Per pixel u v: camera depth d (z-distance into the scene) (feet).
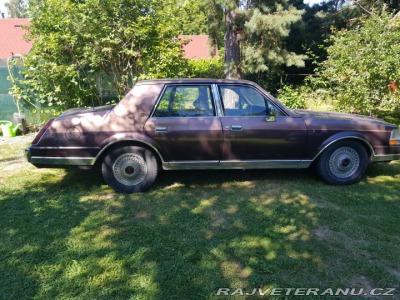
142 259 8.86
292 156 13.91
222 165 13.71
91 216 11.46
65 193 13.64
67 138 12.88
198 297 7.43
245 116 13.57
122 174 13.48
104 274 8.22
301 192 13.60
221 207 12.20
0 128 26.81
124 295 7.48
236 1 33.27
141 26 26.66
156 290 7.64
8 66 27.04
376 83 25.12
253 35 35.47
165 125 13.08
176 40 28.89
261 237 10.02
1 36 66.08
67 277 8.12
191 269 8.41
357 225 10.78
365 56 25.14
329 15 47.16
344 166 14.37
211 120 13.33
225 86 13.69
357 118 14.84
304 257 8.99
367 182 14.88
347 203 12.54
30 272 8.32
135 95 13.23
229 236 10.09
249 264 8.65
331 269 8.48
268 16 32.73
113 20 26.66
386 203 12.56
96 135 12.89
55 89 26.05
